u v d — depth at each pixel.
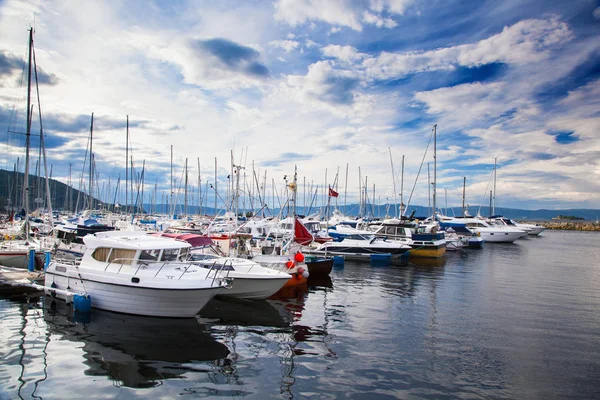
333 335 12.97
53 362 10.09
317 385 9.23
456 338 12.93
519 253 42.12
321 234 37.09
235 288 17.64
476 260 34.97
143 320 13.81
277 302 17.58
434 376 9.90
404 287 21.64
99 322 13.40
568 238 74.44
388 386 9.27
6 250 20.56
